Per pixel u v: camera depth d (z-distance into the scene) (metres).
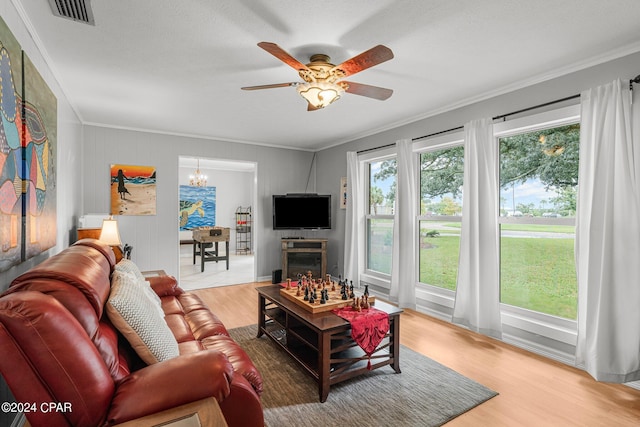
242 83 2.94
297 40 2.21
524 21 1.98
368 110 3.70
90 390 1.04
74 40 2.19
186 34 2.14
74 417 1.03
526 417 1.95
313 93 2.32
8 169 1.56
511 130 2.97
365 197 5.02
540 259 2.90
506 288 3.17
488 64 2.56
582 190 2.42
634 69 2.24
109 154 4.40
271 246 5.71
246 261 7.91
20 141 1.73
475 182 3.19
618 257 2.21
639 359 2.17
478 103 3.28
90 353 1.07
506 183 3.15
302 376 2.41
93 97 3.28
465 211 3.29
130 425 1.03
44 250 2.19
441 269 3.81
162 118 4.06
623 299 2.18
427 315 3.78
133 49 2.33
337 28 2.07
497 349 2.88
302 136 5.02
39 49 2.24
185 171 8.71
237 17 1.95
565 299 2.74
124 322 1.43
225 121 4.19
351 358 2.23
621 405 2.06
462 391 2.21
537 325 2.79
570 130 2.69
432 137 3.75
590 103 2.38
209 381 1.19
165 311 2.41
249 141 5.37
